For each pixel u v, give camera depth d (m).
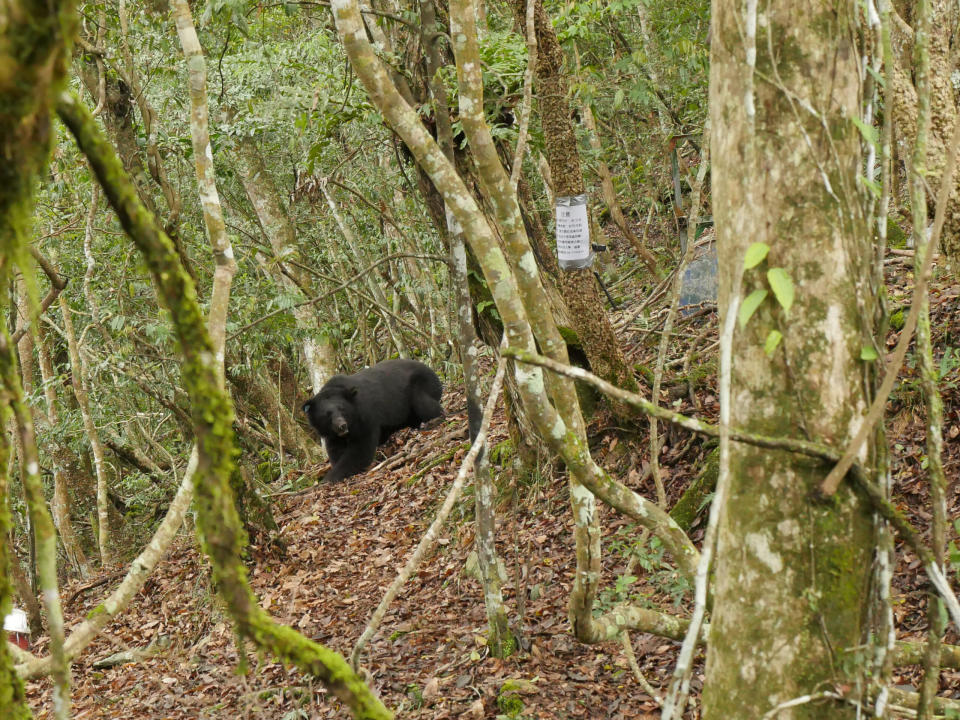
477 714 5.97
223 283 3.58
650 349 10.02
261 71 10.82
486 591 6.67
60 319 13.75
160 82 11.01
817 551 1.94
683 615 6.15
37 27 1.02
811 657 1.95
